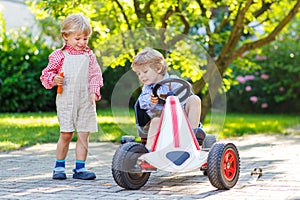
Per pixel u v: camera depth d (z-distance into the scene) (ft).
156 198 13.60
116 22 28.73
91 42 25.43
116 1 27.48
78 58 16.51
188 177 16.67
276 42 51.93
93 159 20.88
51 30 45.78
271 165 19.36
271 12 34.53
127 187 14.66
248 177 16.63
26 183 15.90
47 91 46.29
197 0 30.14
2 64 44.45
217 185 14.48
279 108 53.88
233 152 14.98
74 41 16.39
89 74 16.48
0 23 45.01
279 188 14.82
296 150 24.17
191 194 14.10
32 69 45.78
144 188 15.02
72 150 24.00
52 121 35.37
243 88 53.98
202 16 31.37
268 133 33.37
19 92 45.11
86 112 16.49
